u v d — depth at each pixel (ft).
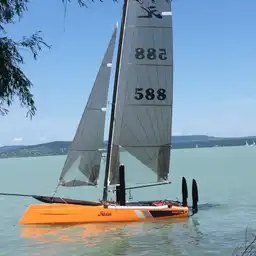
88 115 86.02
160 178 90.22
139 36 88.89
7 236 73.41
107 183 86.63
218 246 63.31
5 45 24.03
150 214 82.28
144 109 89.15
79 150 85.46
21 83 24.64
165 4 89.71
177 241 67.31
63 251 62.80
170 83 90.12
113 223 80.53
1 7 24.73
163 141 90.12
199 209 101.45
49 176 288.51
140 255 59.67
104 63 87.25
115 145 87.56
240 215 90.89
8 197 147.84
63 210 80.59
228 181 180.96
